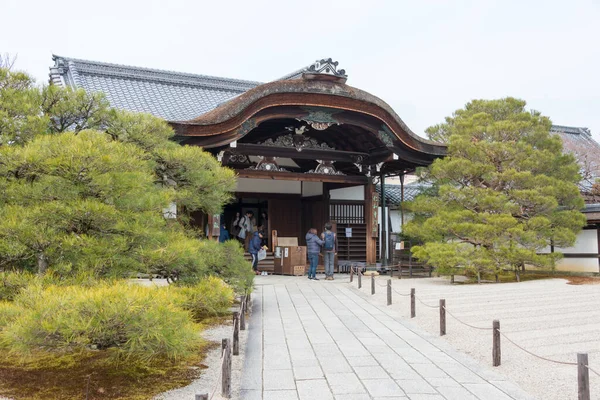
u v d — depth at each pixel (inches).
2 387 248.2
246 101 656.4
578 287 651.5
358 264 862.5
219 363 301.0
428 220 725.9
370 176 863.1
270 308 505.4
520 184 745.0
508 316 451.8
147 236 281.7
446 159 755.4
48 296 214.8
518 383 269.6
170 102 909.2
